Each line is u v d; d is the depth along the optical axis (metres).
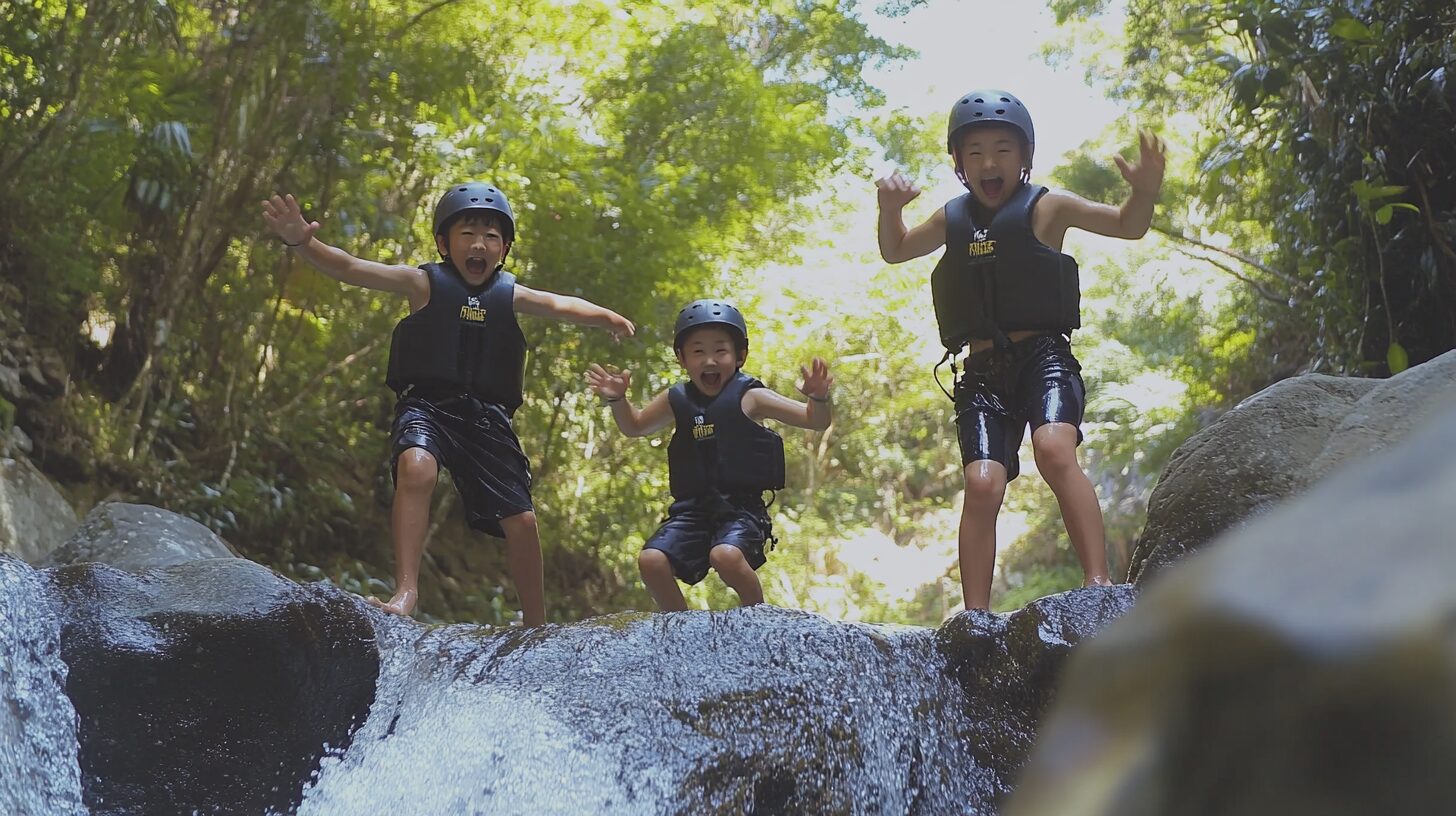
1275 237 8.18
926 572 18.70
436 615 9.30
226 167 8.15
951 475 21.30
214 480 8.27
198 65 8.50
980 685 3.54
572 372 9.76
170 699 3.31
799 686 3.40
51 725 3.22
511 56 11.05
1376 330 6.36
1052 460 4.10
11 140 7.29
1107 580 3.95
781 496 17.78
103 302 8.49
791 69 18.86
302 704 3.41
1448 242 6.03
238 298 8.53
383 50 8.51
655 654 3.52
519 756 3.30
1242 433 3.99
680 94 11.52
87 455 7.65
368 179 8.88
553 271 9.27
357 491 9.74
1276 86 6.47
